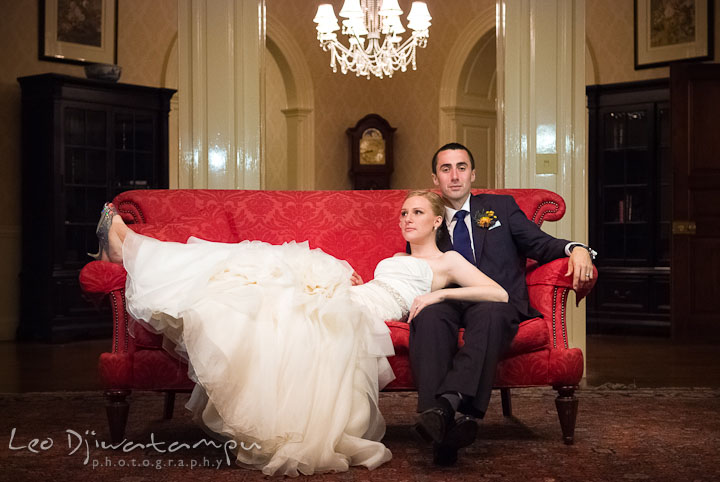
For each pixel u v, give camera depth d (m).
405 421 3.60
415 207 3.20
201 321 2.66
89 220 7.28
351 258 3.61
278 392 2.63
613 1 7.92
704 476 2.61
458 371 2.66
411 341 2.82
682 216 7.03
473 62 9.17
